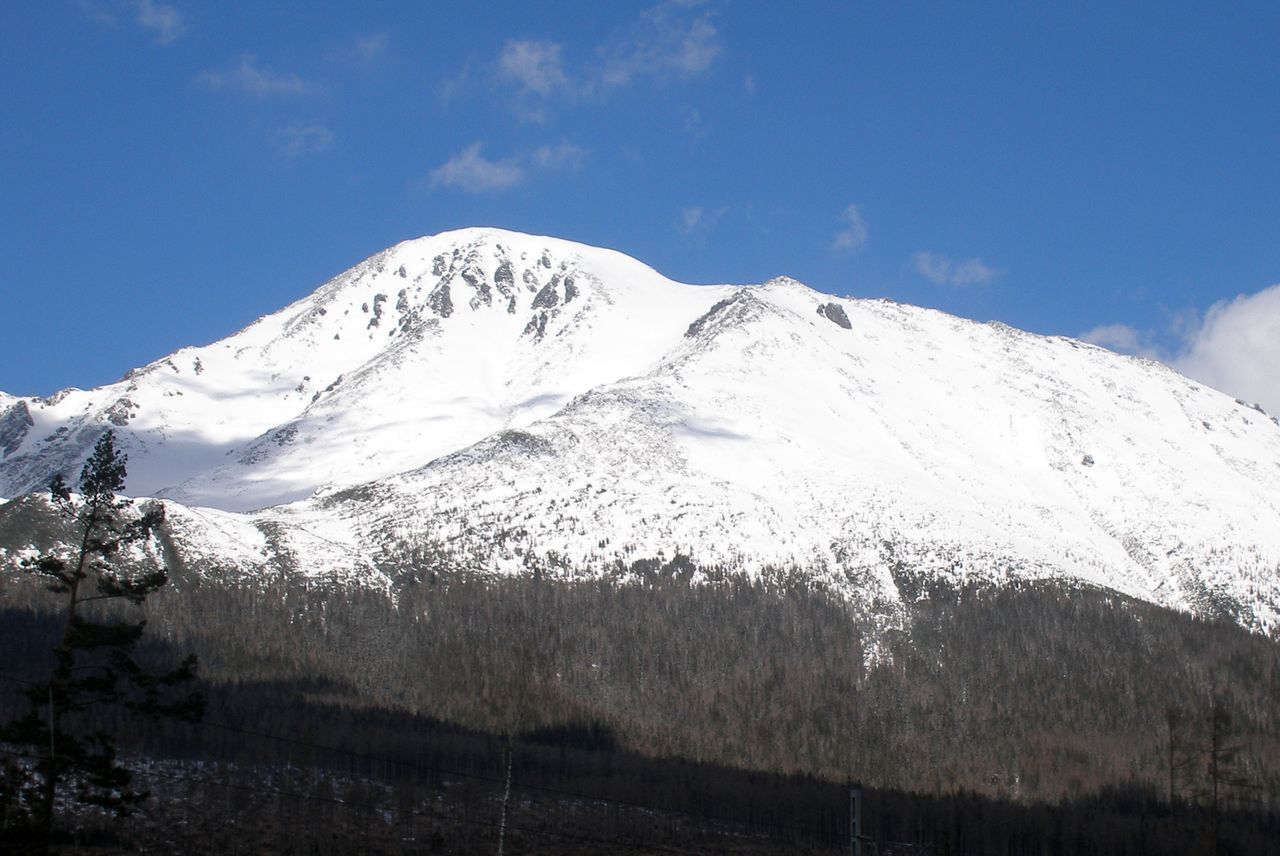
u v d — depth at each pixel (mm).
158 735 164250
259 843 141875
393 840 149625
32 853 89250
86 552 95875
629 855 153375
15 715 134625
